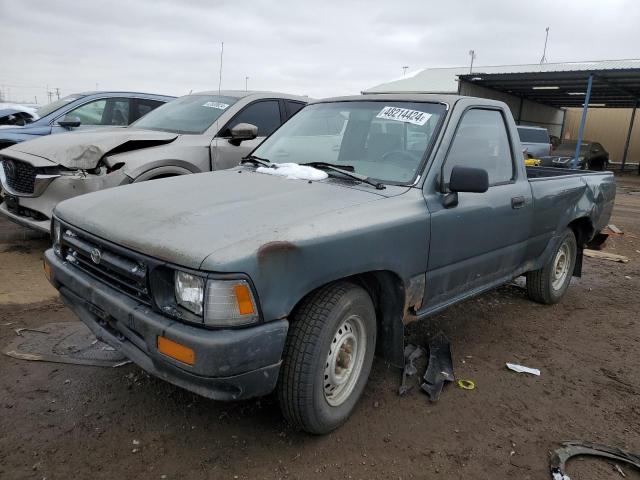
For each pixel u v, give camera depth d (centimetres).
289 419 269
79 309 299
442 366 365
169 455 262
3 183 564
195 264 224
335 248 257
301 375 254
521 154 423
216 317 223
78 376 329
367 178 326
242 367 227
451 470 265
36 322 402
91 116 819
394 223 289
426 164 327
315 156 375
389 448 278
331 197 293
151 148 555
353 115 382
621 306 538
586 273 667
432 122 348
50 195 516
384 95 394
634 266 717
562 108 3700
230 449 269
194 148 577
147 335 238
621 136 3575
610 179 573
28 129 755
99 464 252
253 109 652
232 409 303
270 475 252
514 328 457
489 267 390
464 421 307
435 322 457
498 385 353
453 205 331
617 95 2788
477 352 403
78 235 287
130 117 853
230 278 222
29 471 244
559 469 267
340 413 284
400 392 330
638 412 330
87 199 311
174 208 271
